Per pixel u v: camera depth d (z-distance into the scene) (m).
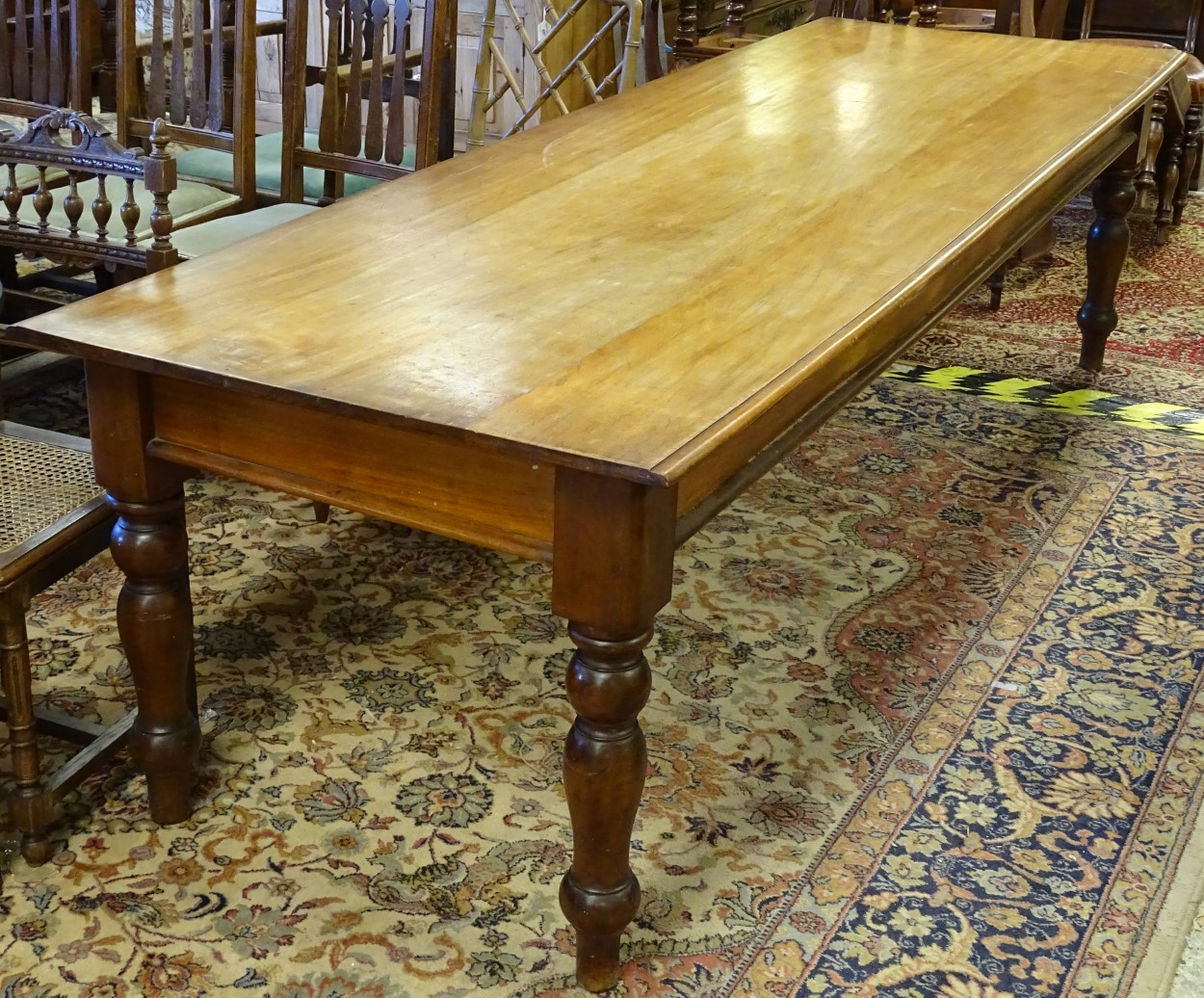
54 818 2.07
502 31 5.89
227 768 2.27
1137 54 3.58
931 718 2.45
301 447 1.73
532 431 1.51
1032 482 3.32
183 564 1.97
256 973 1.87
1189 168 5.21
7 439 2.23
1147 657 2.64
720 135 2.76
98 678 2.48
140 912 1.96
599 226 2.20
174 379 1.78
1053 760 2.34
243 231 3.13
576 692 1.66
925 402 3.75
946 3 6.08
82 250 2.97
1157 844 2.15
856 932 1.96
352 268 2.00
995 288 4.40
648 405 1.58
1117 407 3.75
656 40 4.69
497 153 2.62
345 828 2.14
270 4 6.33
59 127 2.89
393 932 1.94
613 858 1.76
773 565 2.93
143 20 5.53
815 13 4.58
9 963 1.87
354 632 2.65
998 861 2.11
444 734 2.37
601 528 1.54
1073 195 2.92
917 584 2.88
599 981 1.84
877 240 2.16
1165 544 3.05
